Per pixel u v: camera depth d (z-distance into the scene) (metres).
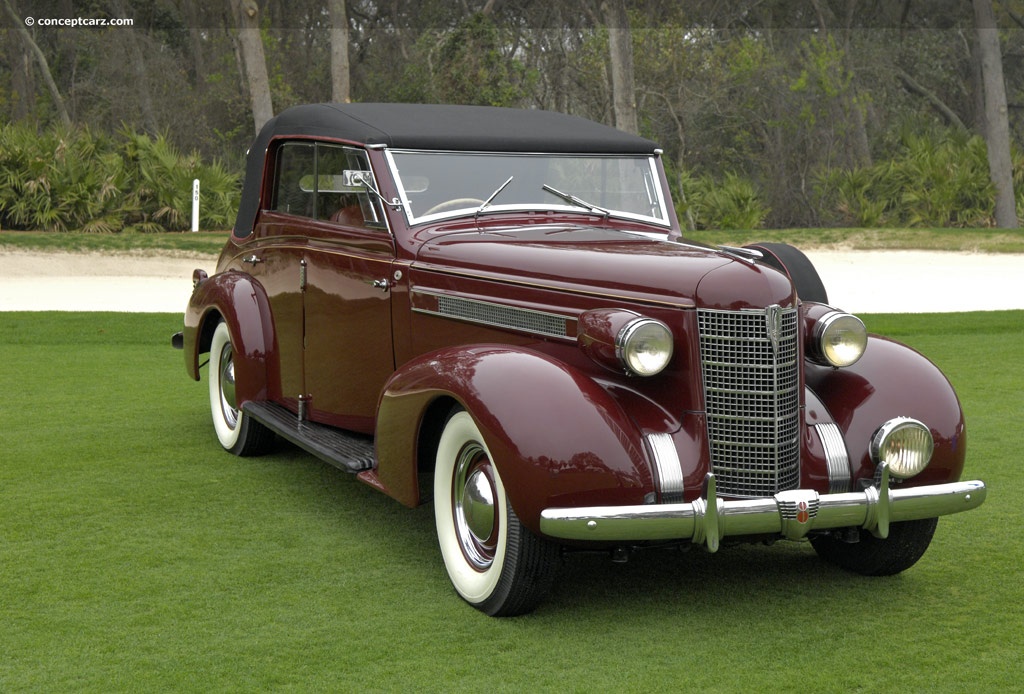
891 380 4.02
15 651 3.49
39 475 5.70
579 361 3.98
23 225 22.22
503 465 3.58
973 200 26.73
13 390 8.02
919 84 37.41
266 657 3.46
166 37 38.16
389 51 36.88
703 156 31.42
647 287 3.86
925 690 3.22
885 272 17.72
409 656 3.48
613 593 4.09
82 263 18.09
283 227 5.66
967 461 5.92
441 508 4.09
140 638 3.60
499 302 4.27
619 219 5.09
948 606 3.93
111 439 6.53
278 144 5.77
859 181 27.62
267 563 4.38
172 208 22.95
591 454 3.54
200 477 5.71
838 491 3.87
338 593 4.05
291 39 36.50
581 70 30.27
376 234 4.89
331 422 5.33
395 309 4.79
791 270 4.67
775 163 31.22
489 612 3.83
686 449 3.73
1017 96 37.41
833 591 4.11
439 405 4.09
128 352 9.90
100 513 5.04
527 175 5.01
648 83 30.02
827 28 35.47
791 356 3.81
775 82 31.14
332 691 3.22
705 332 3.74
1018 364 8.99
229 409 6.29
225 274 6.14
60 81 36.62
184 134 34.47
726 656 3.49
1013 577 4.23
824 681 3.29
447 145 4.90
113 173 22.81
